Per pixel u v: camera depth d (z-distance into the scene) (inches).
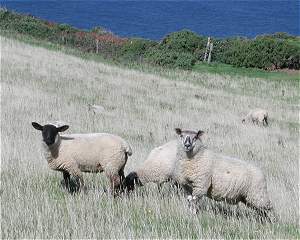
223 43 2197.3
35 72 1365.7
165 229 413.7
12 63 1429.6
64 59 1673.2
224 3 5920.3
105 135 506.9
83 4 5364.2
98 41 2274.9
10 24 2233.0
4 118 838.5
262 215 460.8
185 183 464.4
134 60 1994.3
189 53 2060.8
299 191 558.6
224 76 1811.0
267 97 1515.7
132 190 508.7
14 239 385.4
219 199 464.1
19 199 456.1
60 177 545.0
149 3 5708.7
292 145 917.2
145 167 513.7
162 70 1823.3
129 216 431.5
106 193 496.4
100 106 1055.0
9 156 605.3
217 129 991.6
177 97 1337.4
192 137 441.4
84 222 406.9
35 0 5378.9
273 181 607.8
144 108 1136.2
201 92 1466.5
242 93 1551.4
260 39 2123.5
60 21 4200.3
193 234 406.9
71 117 932.6
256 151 830.5
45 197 463.5
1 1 5093.5
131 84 1435.8
